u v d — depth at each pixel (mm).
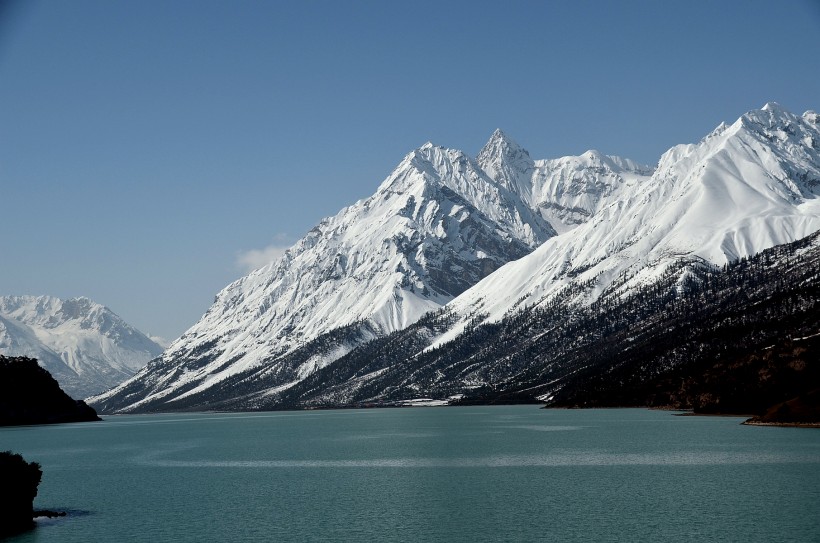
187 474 181000
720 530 108875
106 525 121250
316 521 121625
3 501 119000
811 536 104875
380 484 156625
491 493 142375
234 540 110625
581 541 105875
